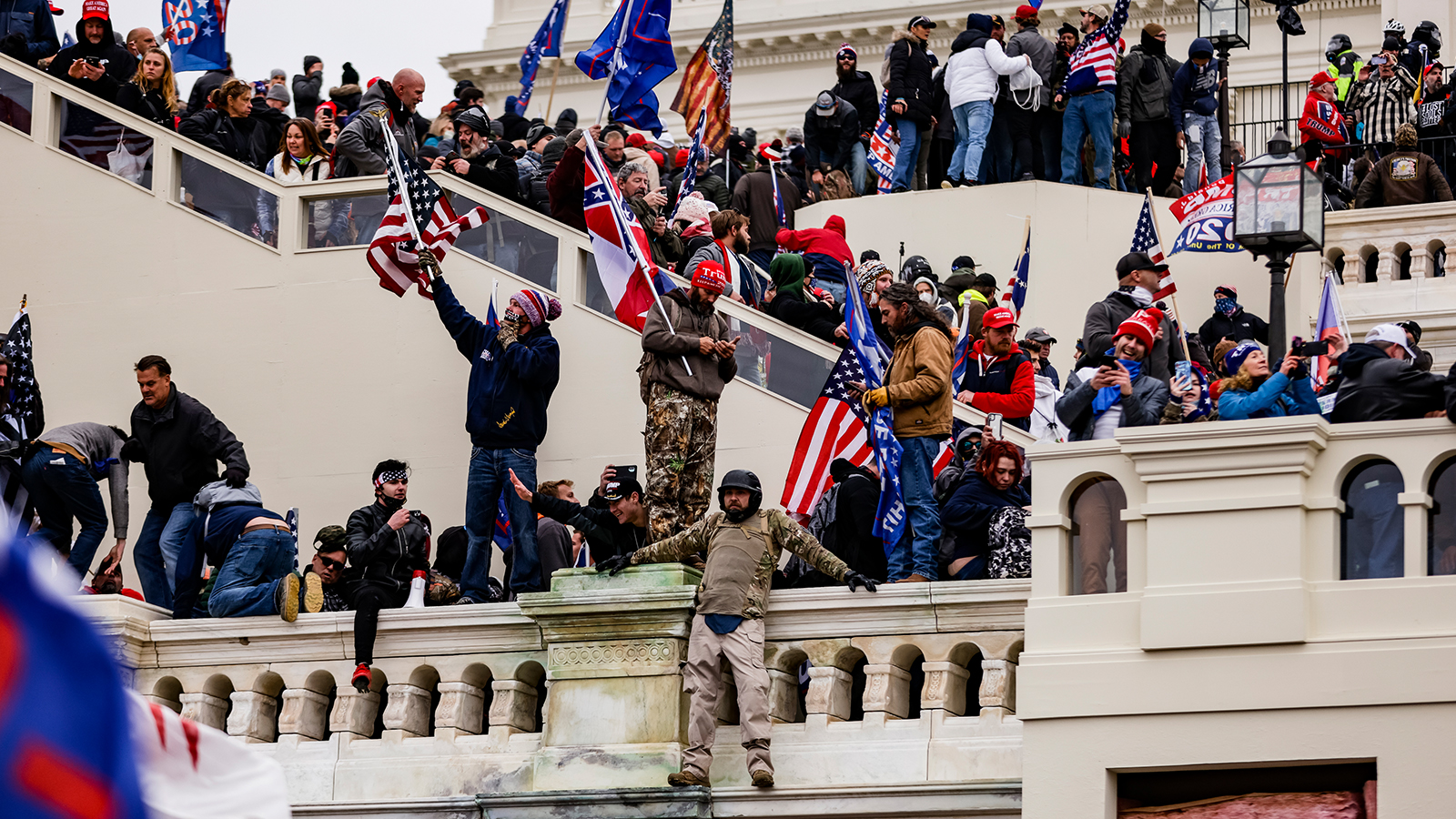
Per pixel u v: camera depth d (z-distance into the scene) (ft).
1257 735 45.75
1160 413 51.78
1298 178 50.06
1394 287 86.99
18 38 89.97
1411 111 97.14
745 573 52.31
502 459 63.31
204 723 60.18
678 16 160.97
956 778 51.08
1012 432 69.51
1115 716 47.24
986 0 154.81
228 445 64.64
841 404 60.54
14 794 9.75
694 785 52.37
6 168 86.79
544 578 63.72
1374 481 46.57
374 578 60.44
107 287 84.48
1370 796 44.96
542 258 78.43
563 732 55.26
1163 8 148.36
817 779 52.24
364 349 80.43
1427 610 44.96
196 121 85.40
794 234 80.79
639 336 76.38
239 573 61.31
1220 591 46.55
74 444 65.98
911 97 94.32
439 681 59.06
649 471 57.16
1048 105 92.38
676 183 93.45
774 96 160.66
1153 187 92.73
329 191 82.07
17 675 9.85
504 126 97.04
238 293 82.69
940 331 55.57
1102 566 49.01
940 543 54.85
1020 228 91.15
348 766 57.62
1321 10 143.02
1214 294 86.48
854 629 53.42
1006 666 51.70
